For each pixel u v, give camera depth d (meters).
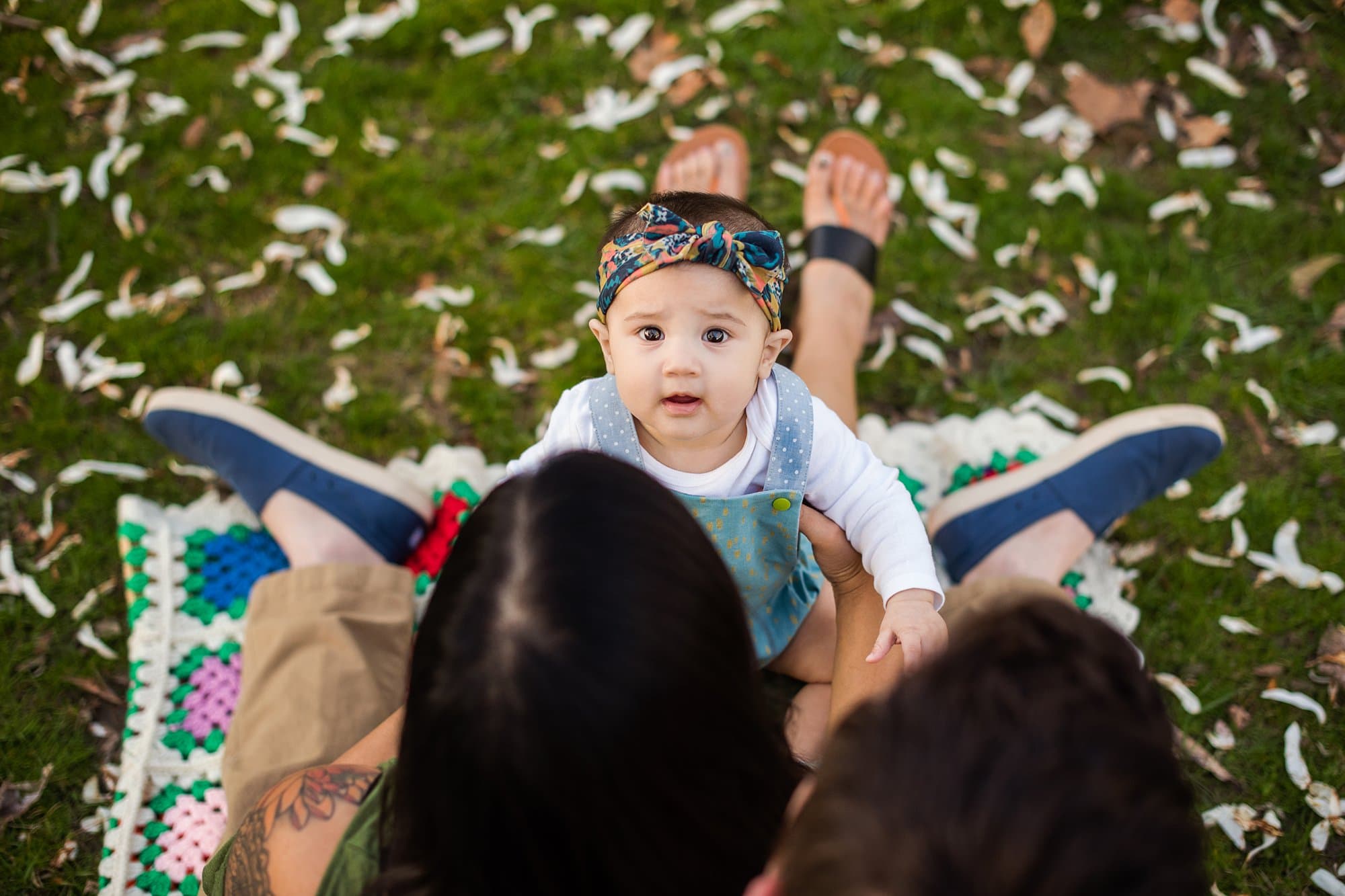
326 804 1.29
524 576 0.91
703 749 0.93
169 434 2.21
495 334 2.58
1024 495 2.15
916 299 2.62
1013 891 0.67
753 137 2.85
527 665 0.87
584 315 2.59
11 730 2.08
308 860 1.25
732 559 1.63
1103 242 2.67
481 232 2.71
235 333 2.56
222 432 2.18
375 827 1.26
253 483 2.18
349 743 1.82
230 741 1.85
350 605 1.99
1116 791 0.70
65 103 2.87
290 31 2.96
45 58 2.92
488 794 0.90
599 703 0.86
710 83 2.91
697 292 1.33
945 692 0.79
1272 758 2.05
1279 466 2.38
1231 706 2.11
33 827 1.98
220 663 2.14
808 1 3.01
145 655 2.12
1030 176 2.76
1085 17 2.95
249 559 2.27
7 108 2.85
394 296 2.63
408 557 2.27
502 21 3.01
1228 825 1.95
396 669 1.98
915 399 2.50
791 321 2.40
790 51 2.93
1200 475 2.37
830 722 1.64
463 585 0.95
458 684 0.90
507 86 2.91
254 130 2.83
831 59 2.92
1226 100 2.84
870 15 2.99
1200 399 2.47
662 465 1.53
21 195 2.72
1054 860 0.67
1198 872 0.72
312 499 2.15
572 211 2.74
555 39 2.98
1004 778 0.70
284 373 2.52
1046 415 2.46
